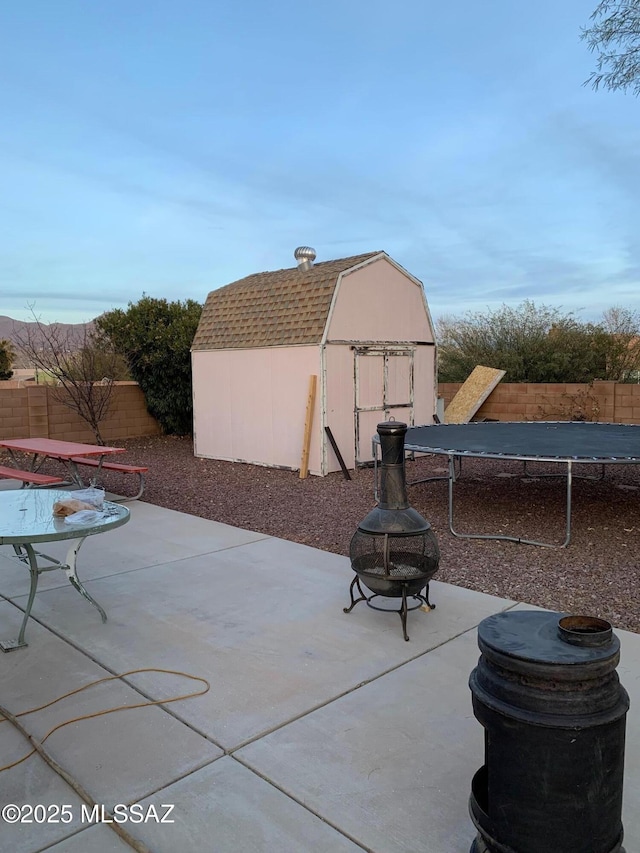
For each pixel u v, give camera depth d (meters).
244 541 5.95
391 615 4.12
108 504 4.29
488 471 9.93
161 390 14.12
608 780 1.84
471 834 2.19
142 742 2.75
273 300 10.43
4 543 3.46
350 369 9.77
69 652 3.62
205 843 2.16
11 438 12.45
